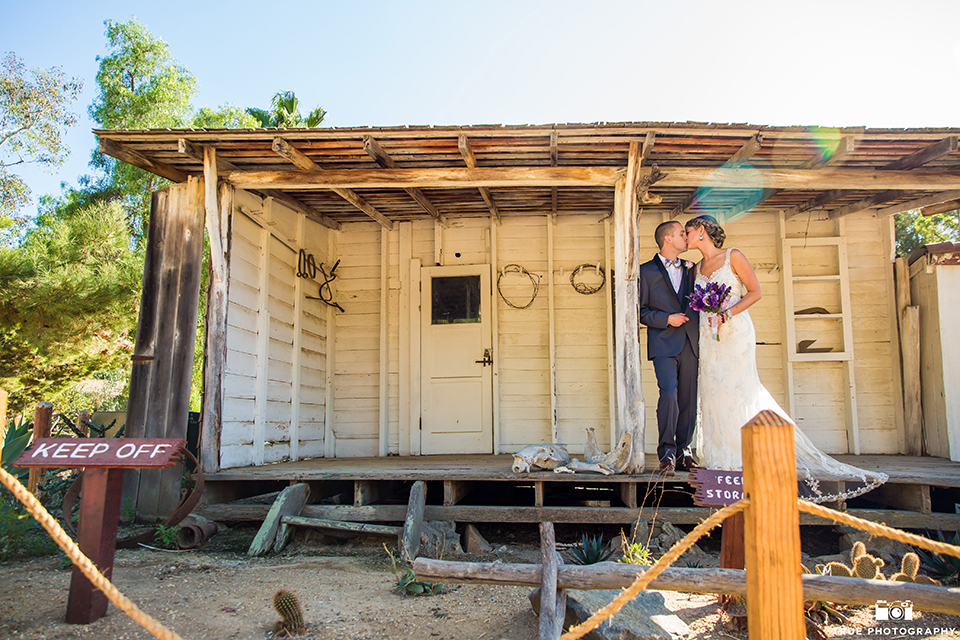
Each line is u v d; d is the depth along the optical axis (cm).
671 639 265
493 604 325
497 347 729
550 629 249
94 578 173
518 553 459
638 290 491
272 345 627
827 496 425
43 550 402
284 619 276
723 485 297
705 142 492
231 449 547
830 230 709
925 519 440
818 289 704
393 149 514
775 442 171
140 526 506
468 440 722
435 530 465
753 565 168
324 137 486
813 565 413
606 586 265
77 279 865
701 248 452
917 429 657
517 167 532
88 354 1005
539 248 744
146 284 559
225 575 374
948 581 389
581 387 717
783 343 695
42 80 1467
